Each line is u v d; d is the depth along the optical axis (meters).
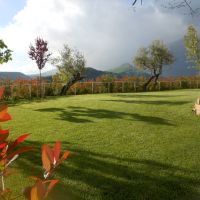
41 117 14.95
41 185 1.01
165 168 7.71
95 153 8.91
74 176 7.05
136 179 6.98
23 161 7.98
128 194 6.24
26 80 32.31
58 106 19.12
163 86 44.38
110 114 15.44
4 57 16.78
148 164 7.99
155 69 45.62
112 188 6.49
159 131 11.77
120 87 38.81
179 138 10.73
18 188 6.28
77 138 10.64
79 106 18.78
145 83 41.78
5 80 30.11
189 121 13.71
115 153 8.93
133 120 13.87
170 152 9.08
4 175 1.42
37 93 30.33
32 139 10.51
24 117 14.99
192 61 41.94
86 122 13.47
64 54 33.72
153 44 46.56
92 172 7.35
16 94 27.66
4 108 1.14
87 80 37.59
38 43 30.22
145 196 6.15
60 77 33.84
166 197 6.14
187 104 18.50
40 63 30.55
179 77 48.22
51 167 1.15
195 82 47.19
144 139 10.56
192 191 6.45
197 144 9.99
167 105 18.30
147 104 19.05
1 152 1.35
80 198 5.97
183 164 8.03
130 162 8.13
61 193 6.03
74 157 8.47
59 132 11.56
